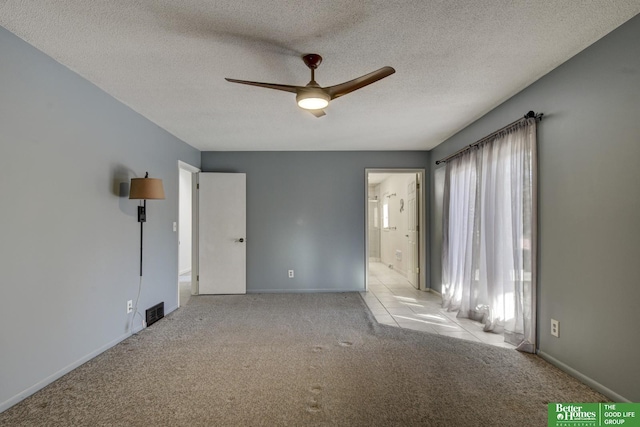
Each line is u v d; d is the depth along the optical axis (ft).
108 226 9.35
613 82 6.47
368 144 15.85
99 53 7.21
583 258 7.20
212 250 16.48
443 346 9.44
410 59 7.56
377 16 5.98
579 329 7.32
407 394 6.86
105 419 6.01
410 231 18.92
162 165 12.76
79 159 8.20
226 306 14.11
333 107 10.68
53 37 6.58
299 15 5.93
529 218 8.75
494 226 10.33
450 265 13.67
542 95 8.49
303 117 11.66
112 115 9.57
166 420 5.99
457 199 13.38
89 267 8.55
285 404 6.51
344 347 9.41
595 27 6.37
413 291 17.15
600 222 6.77
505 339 9.76
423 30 6.44
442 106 10.64
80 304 8.22
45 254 7.16
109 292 9.37
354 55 7.36
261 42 6.82
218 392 6.96
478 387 7.11
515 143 9.29
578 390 6.93
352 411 6.27
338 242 17.07
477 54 7.36
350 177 17.15
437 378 7.53
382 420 6.00
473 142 12.29
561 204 7.82
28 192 6.75
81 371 7.89
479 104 10.44
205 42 6.81
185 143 15.12
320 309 13.61
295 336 10.35
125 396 6.79
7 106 6.31
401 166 17.26
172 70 8.04
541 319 8.58
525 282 8.90
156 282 12.12
